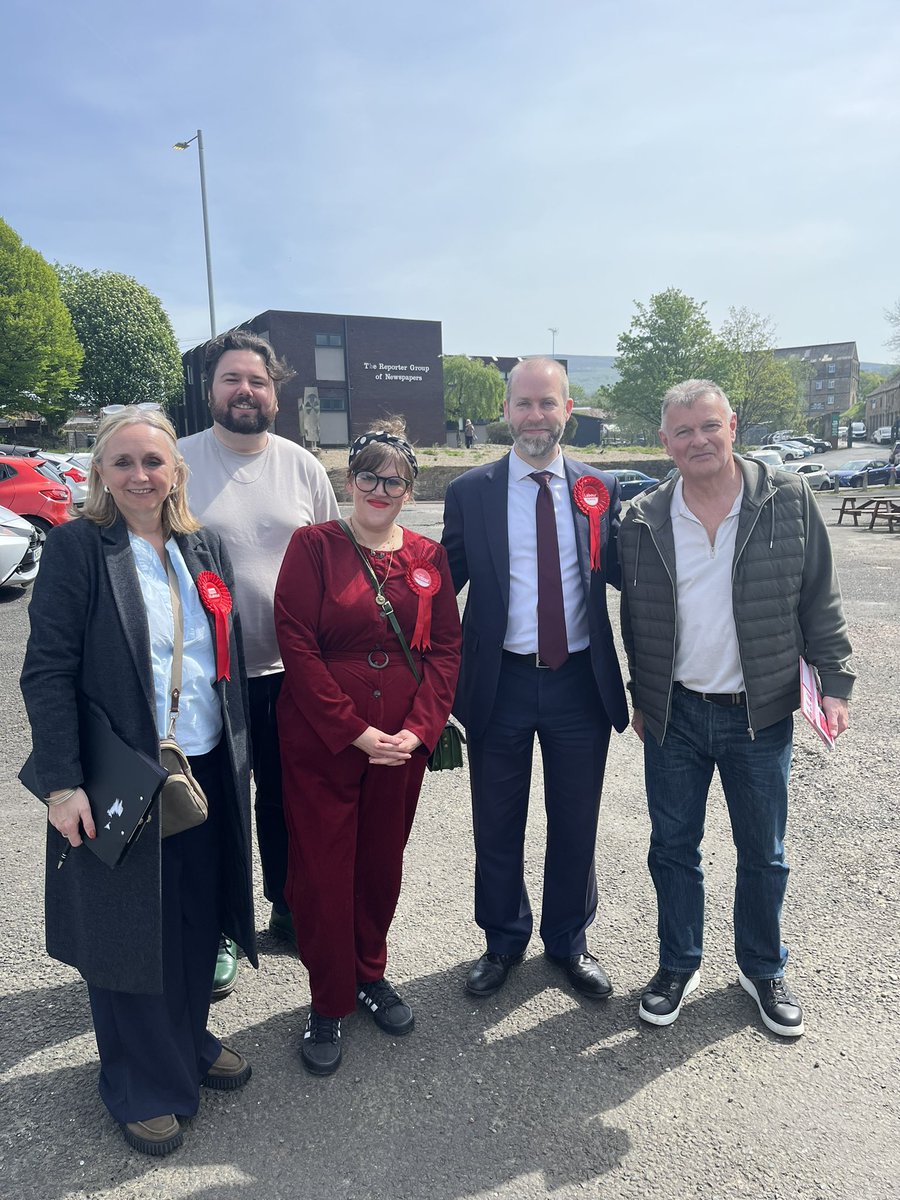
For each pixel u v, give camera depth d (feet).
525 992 8.55
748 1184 6.09
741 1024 7.95
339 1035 7.68
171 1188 6.11
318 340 113.09
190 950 6.89
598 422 181.47
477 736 8.55
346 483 7.71
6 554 29.99
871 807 12.46
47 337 104.06
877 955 8.91
